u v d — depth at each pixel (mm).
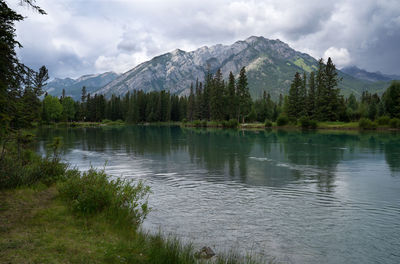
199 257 6578
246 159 24578
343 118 88562
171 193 13195
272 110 125625
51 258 5223
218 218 9805
